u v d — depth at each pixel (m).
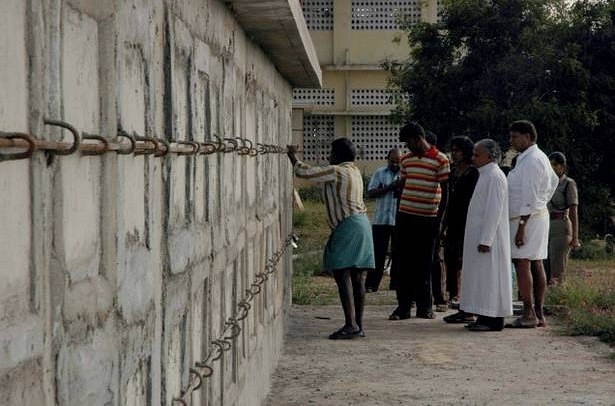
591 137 24.39
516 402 7.86
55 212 2.46
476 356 9.79
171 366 3.90
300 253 21.45
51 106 2.44
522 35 23.64
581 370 9.14
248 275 6.91
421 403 7.82
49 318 2.40
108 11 2.97
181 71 4.17
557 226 14.12
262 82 8.23
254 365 7.22
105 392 2.87
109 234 2.95
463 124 24.03
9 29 2.16
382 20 35.28
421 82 24.48
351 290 10.70
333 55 35.34
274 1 5.82
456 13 24.00
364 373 9.00
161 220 3.75
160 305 3.70
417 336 10.95
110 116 2.98
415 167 11.91
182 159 4.21
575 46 23.55
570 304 12.68
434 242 12.05
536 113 22.91
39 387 2.31
